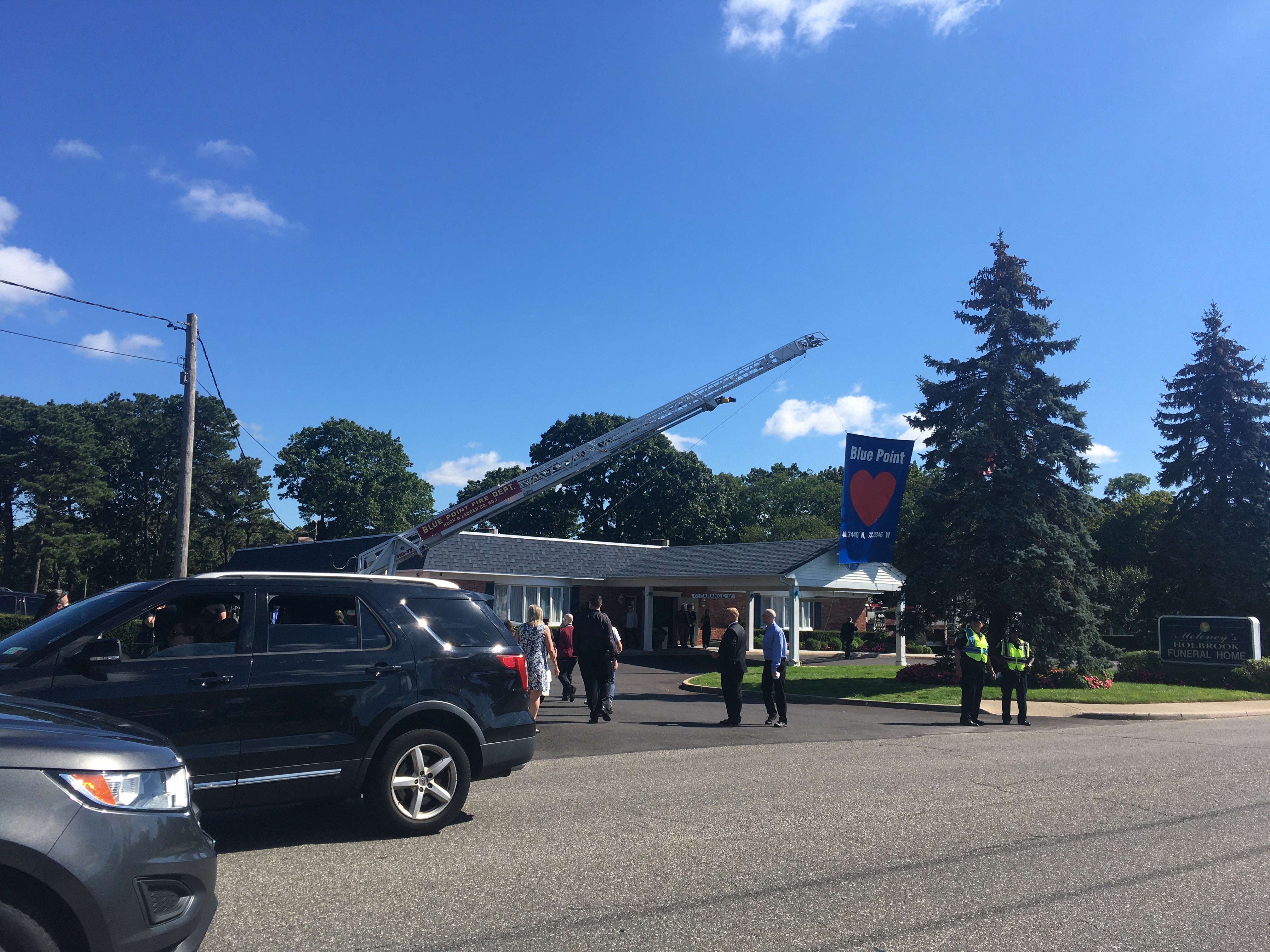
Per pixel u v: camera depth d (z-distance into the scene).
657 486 59.59
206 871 3.71
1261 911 5.10
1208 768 10.30
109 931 3.25
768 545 35.47
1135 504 54.12
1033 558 21.55
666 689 22.95
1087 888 5.50
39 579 64.75
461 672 6.89
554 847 6.32
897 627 25.59
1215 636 24.02
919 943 4.54
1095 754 11.52
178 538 20.64
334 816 7.22
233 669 6.06
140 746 3.75
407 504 67.88
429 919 4.77
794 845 6.44
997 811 7.71
